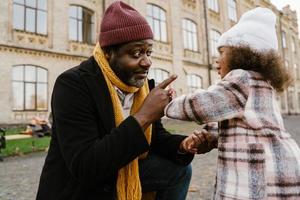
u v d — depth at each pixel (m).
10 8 15.23
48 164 1.75
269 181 1.67
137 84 1.81
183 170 2.17
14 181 5.62
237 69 1.87
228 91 1.75
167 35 22.03
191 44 23.94
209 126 2.09
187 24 23.80
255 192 1.62
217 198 1.77
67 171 1.68
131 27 1.71
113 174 1.72
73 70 1.79
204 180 5.21
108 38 1.75
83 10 18.28
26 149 9.34
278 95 1.98
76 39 17.77
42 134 12.13
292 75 1.98
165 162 2.11
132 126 1.57
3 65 14.79
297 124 20.02
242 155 1.69
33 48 15.78
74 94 1.66
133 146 1.54
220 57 2.03
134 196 1.74
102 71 1.78
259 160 1.66
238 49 1.91
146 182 2.00
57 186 1.68
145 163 2.04
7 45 14.97
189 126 16.64
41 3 16.39
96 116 1.71
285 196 1.66
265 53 1.88
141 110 1.67
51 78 16.33
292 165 1.71
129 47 1.73
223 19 27.55
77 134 1.59
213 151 8.78
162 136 2.19
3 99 14.64
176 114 1.75
